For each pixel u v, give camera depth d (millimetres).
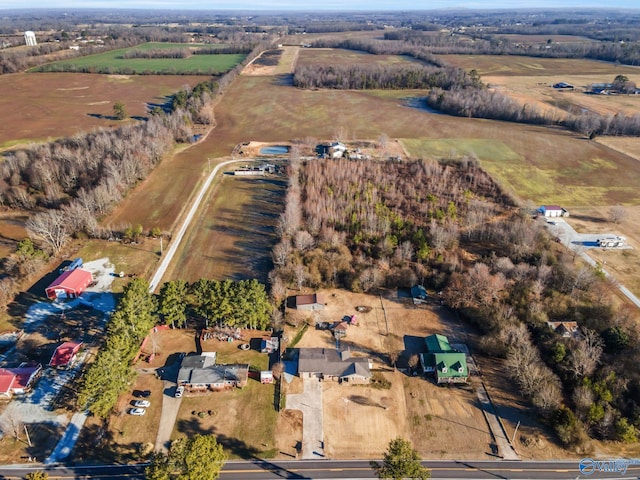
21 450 67000
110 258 113312
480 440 70062
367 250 114750
